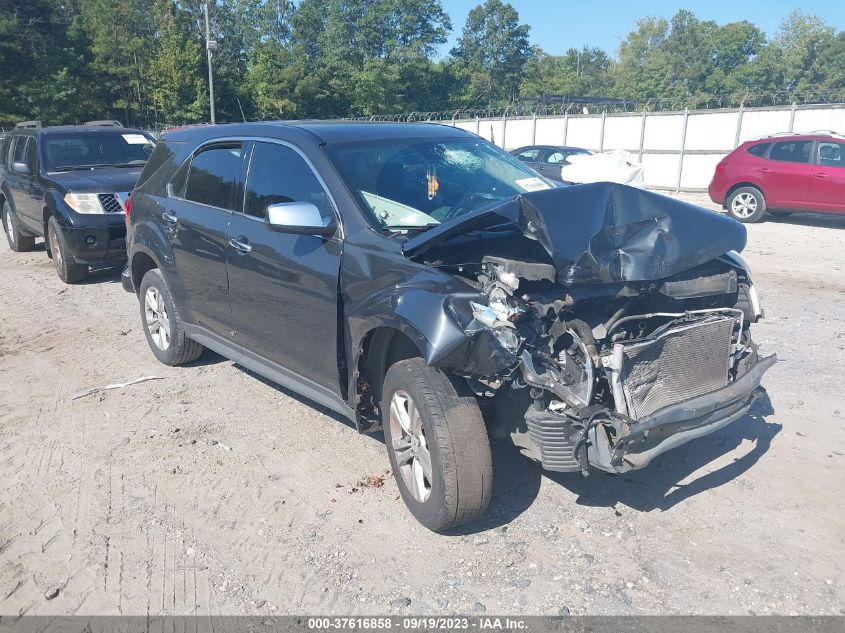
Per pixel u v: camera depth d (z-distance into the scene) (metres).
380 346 3.92
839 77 78.00
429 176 4.54
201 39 62.50
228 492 4.21
